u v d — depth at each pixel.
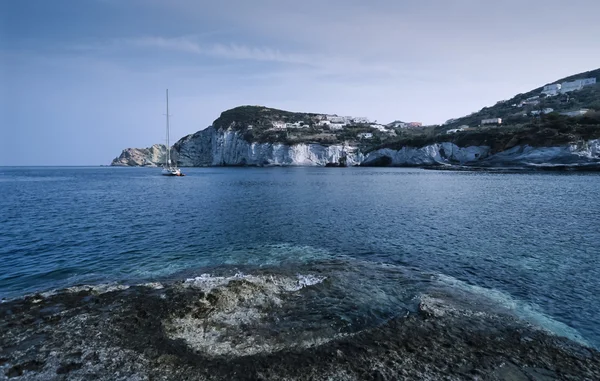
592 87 153.38
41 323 8.51
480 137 103.31
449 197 35.91
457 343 7.68
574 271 12.94
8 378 6.35
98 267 13.83
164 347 7.45
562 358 7.17
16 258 15.01
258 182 61.59
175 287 10.89
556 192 38.34
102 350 7.33
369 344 7.60
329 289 10.98
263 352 7.28
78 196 40.81
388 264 13.98
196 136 196.50
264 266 13.73
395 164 130.00
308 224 22.41
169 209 29.42
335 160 143.38
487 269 13.27
